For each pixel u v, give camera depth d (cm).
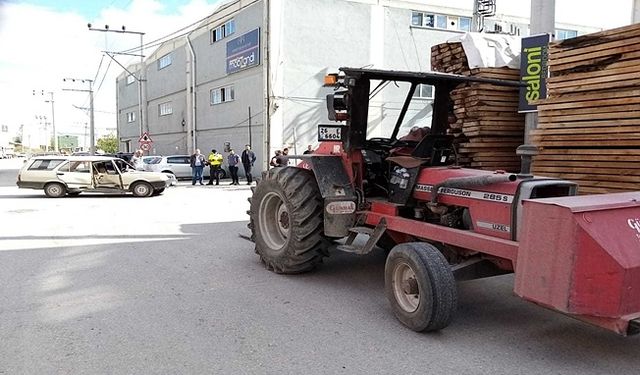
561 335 420
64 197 1573
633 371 355
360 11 2336
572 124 594
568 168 600
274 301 507
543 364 366
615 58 547
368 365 363
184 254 726
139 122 3956
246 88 2438
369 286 561
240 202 1433
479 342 405
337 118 548
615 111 549
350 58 2338
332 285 564
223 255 720
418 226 467
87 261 681
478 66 732
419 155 516
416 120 605
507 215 405
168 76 3306
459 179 445
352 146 548
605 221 329
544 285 338
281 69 2230
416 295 425
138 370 355
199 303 501
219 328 434
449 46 788
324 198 549
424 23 2475
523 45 717
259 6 2280
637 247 327
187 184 2142
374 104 629
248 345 398
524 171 415
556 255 330
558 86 609
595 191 572
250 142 2425
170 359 372
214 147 2791
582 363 368
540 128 637
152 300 510
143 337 414
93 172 1555
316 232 573
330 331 427
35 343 401
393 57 2419
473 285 563
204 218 1096
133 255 719
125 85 4331
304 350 389
